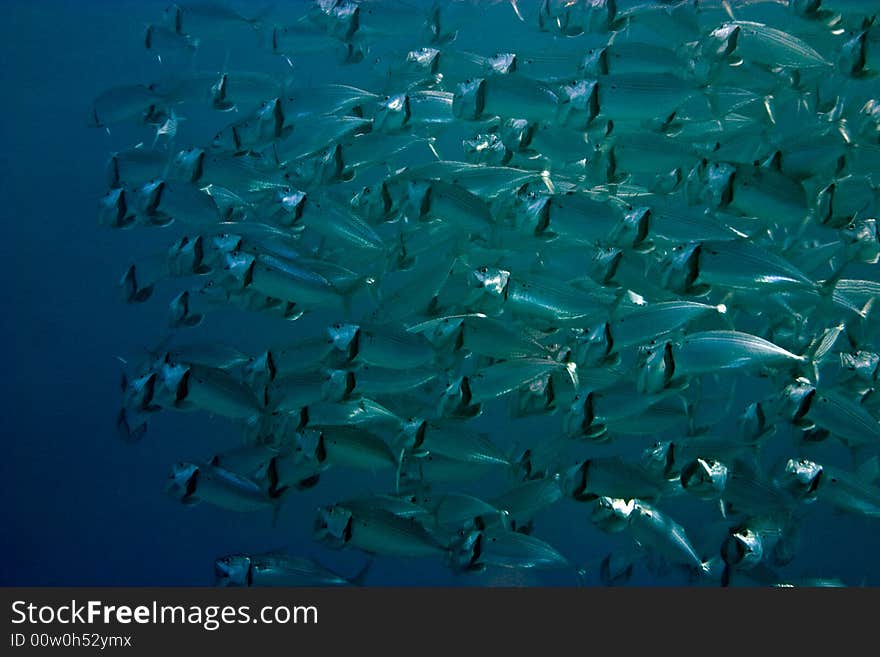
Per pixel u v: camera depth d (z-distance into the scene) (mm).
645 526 3768
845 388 3984
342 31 5344
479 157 5012
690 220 3807
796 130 4535
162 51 6438
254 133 5016
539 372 3717
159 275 4977
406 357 3793
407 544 3664
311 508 7555
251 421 4277
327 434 3801
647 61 4453
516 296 3975
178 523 7598
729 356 3395
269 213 4684
